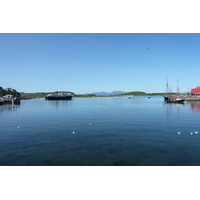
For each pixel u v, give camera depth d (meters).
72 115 42.78
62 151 15.21
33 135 21.47
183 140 18.25
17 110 61.16
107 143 17.52
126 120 32.94
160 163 12.52
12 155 14.38
